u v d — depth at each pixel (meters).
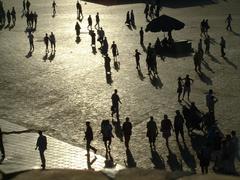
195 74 29.06
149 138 18.22
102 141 19.05
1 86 26.69
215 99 22.14
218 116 21.44
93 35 37.47
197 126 19.41
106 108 23.03
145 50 35.94
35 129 20.27
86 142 18.67
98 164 16.72
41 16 52.09
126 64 31.73
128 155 17.64
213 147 16.52
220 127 20.03
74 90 25.89
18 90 25.94
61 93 25.38
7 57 33.56
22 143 18.47
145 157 17.44
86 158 17.27
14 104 23.62
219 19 49.44
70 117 21.80
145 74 29.20
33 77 28.48
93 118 21.66
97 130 20.22
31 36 36.16
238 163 15.71
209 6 58.25
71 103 23.77
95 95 25.03
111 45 36.31
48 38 35.56
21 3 61.91
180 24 36.12
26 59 33.03
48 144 18.50
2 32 43.31
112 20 49.59
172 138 19.17
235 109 22.33
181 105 23.22
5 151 17.50
